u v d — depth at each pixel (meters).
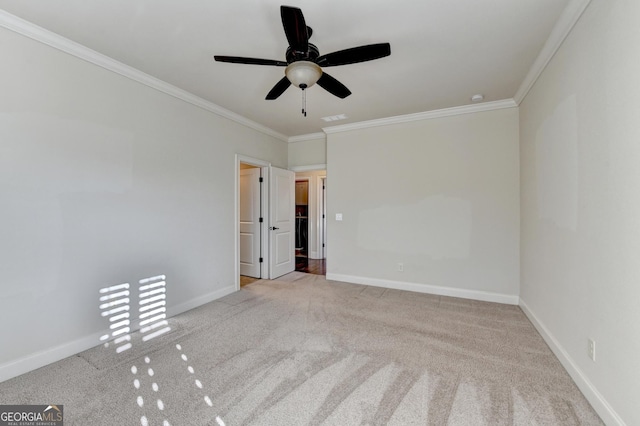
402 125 4.21
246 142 4.37
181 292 3.32
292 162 5.45
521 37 2.28
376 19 2.07
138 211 2.88
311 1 1.89
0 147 2.00
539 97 2.73
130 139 2.81
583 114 1.87
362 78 2.99
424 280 4.07
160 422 1.60
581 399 1.80
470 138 3.79
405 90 3.28
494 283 3.67
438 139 3.97
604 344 1.62
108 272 2.63
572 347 2.02
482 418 1.63
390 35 2.27
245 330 2.83
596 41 1.72
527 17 2.05
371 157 4.44
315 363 2.22
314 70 2.06
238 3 1.92
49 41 2.23
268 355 2.34
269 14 2.04
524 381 1.99
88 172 2.48
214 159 3.79
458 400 1.79
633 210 1.38
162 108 3.11
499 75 2.91
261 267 4.91
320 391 1.88
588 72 1.81
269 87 3.21
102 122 2.58
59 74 2.30
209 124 3.71
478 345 2.51
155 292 3.04
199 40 2.36
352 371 2.11
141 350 2.43
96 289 2.54
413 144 4.14
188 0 1.89
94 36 2.29
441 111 3.89
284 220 5.23
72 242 2.37
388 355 2.34
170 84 3.14
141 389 1.90
